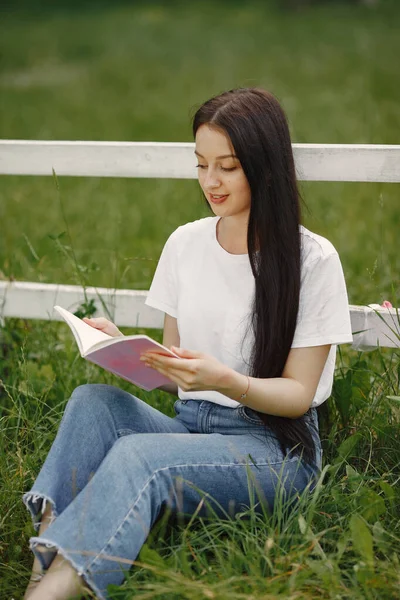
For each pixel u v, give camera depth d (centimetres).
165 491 305
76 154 429
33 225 794
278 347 325
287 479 324
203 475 311
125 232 764
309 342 325
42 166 435
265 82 1467
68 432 322
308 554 301
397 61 1608
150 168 422
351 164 394
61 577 286
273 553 310
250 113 319
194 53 1850
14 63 1791
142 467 300
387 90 1323
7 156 436
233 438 325
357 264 615
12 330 462
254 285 333
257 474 319
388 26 2077
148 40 2030
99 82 1584
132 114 1300
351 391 387
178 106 1349
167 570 295
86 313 433
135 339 295
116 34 2116
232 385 311
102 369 427
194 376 306
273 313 323
